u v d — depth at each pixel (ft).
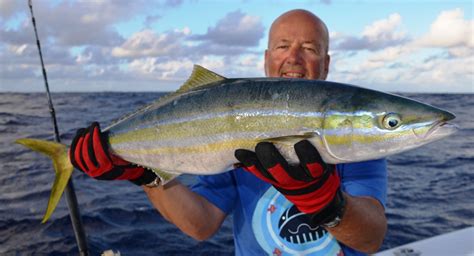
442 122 2.09
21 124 23.58
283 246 2.73
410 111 2.12
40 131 20.71
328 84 2.20
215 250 6.23
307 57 2.97
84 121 25.46
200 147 2.30
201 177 3.00
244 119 2.21
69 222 7.47
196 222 2.75
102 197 9.11
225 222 7.37
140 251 6.26
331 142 2.14
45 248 6.42
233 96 2.24
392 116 2.11
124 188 9.93
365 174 2.68
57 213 7.96
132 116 2.51
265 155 2.03
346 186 2.70
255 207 2.81
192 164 2.35
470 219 7.75
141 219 7.61
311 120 2.14
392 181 11.10
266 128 2.17
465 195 9.46
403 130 2.10
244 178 2.87
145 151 2.44
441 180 11.13
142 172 2.55
